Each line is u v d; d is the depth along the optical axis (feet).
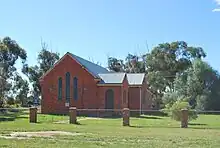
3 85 198.39
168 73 287.28
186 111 98.43
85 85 171.12
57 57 262.47
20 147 50.67
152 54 292.20
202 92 219.20
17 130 78.84
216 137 68.85
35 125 95.30
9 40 237.86
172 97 202.59
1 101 195.21
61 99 172.76
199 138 66.64
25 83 247.70
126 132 77.82
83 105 170.30
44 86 175.22
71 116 108.58
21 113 165.07
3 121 113.60
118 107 167.94
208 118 156.15
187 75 232.94
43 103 174.29
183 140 62.85
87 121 119.55
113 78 172.04
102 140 61.16
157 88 273.95
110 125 101.30
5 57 233.96
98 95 169.78
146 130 84.43
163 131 82.07
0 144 53.62
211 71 225.15
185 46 295.69
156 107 236.02
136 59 298.97
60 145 53.67
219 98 221.05
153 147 53.16
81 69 172.14
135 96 187.01
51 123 105.91
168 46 292.81
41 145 53.26
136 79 191.11
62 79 173.58
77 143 56.39
